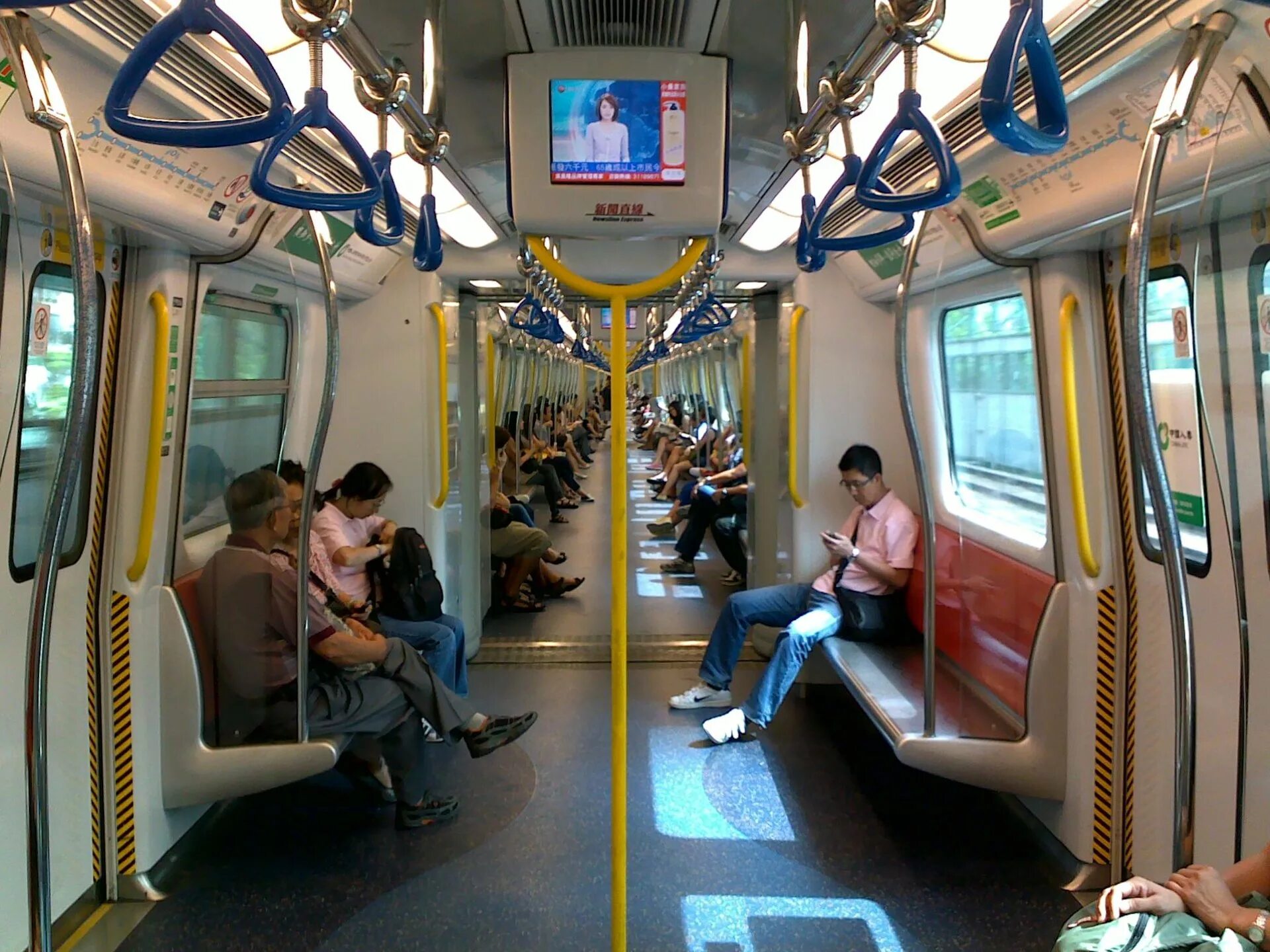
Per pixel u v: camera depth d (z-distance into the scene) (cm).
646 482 1552
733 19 217
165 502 306
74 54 175
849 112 169
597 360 1274
